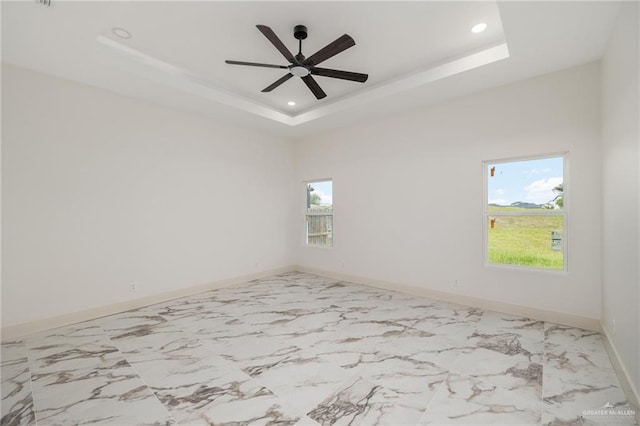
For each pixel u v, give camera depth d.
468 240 3.75
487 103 3.57
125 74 3.17
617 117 2.25
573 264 3.02
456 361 2.33
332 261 5.41
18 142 2.97
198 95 3.75
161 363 2.34
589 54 2.76
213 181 4.70
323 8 2.41
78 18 2.40
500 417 1.68
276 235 5.73
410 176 4.30
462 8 2.41
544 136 3.18
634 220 1.88
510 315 3.38
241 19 2.55
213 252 4.69
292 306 3.76
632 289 1.90
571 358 2.36
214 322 3.22
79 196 3.36
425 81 3.40
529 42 2.56
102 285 3.52
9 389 2.01
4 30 2.44
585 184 2.95
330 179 5.52
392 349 2.54
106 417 1.72
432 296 4.08
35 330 3.02
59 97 3.23
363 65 3.37
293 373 2.17
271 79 3.73
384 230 4.62
